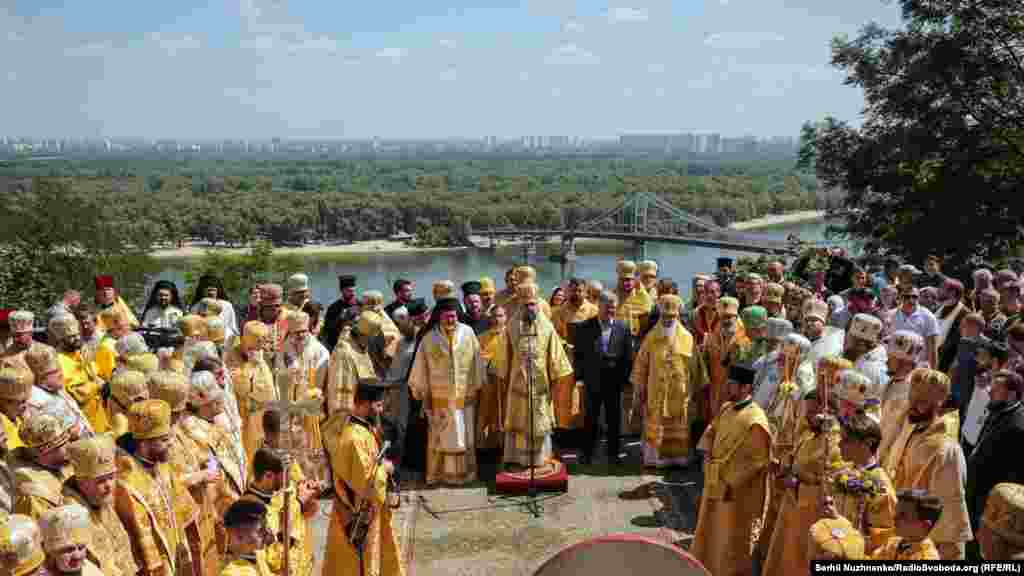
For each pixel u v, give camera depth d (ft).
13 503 17.07
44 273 85.05
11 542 13.43
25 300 81.51
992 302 33.91
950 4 74.59
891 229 81.05
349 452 20.86
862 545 14.83
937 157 78.13
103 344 30.50
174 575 18.47
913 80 75.92
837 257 45.98
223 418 23.18
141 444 18.28
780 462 22.80
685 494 30.14
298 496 20.07
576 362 33.99
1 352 28.50
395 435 32.73
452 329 30.76
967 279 68.39
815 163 83.51
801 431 22.58
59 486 17.24
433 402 30.89
